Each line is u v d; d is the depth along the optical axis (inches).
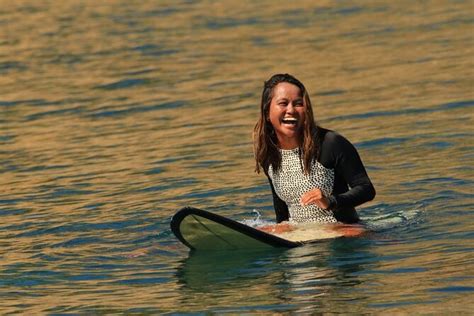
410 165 1204.5
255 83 1860.2
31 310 786.8
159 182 1214.3
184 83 1905.8
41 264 909.2
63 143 1497.3
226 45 2301.9
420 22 2447.1
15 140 1541.6
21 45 2426.2
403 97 1628.9
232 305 762.8
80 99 1822.1
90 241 978.1
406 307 732.7
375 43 2198.6
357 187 957.8
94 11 2923.2
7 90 1939.0
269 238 903.7
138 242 965.2
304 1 2945.4
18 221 1075.9
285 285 802.8
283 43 2285.9
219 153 1350.9
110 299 800.3
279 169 992.9
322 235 936.9
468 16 2472.9
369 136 1382.9
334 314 727.1
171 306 771.4
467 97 1576.0
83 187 1219.2
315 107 1622.8
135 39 2428.6
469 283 775.7
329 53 2119.8
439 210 1005.2
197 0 3065.9
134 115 1667.1
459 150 1252.5
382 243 904.9
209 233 904.9
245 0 3036.4
